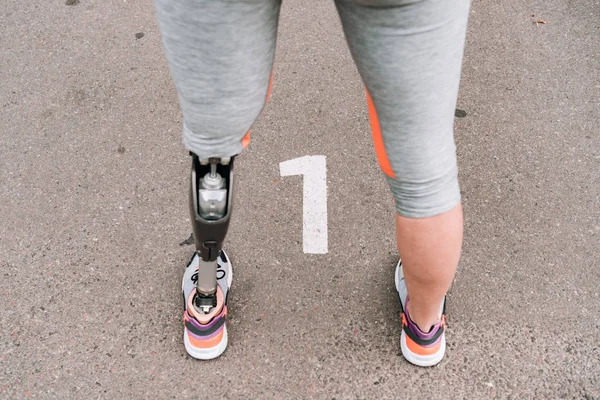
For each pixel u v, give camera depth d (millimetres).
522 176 2740
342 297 2324
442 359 2146
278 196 2662
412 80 1330
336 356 2156
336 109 3053
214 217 1666
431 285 1802
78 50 3379
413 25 1249
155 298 2314
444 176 1544
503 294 2324
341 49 3389
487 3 3688
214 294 2078
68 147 2854
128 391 2061
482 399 2047
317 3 3674
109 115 3016
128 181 2713
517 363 2133
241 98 1401
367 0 1206
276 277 2385
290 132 2938
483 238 2502
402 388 2076
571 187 2693
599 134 2924
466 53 3365
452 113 1463
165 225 2547
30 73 3238
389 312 2279
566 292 2326
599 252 2451
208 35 1272
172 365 2131
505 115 3021
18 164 2775
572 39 3451
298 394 2062
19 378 2078
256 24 1279
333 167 2781
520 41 3438
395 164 1518
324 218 2580
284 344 2189
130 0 3689
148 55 3350
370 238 2512
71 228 2529
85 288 2336
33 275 2371
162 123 2980
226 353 2164
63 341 2180
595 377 2092
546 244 2479
